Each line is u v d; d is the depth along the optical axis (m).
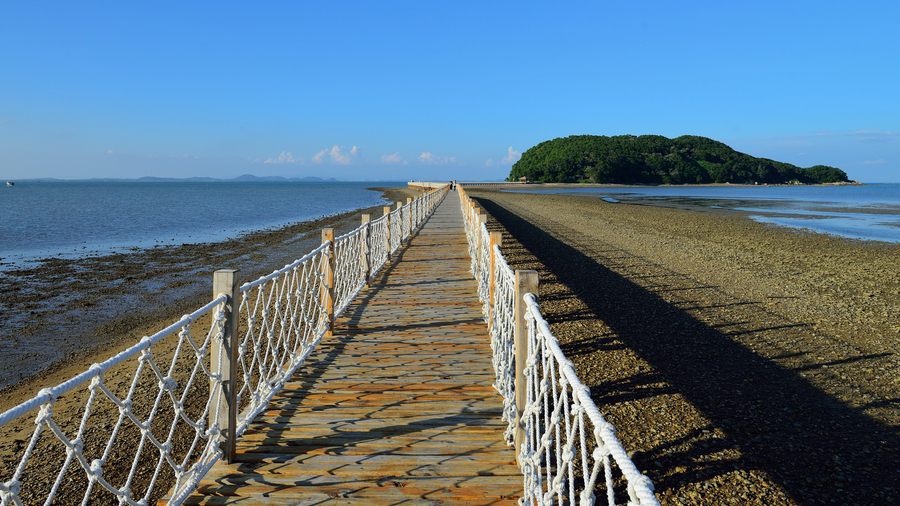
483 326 5.56
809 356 5.57
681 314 7.28
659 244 15.88
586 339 6.02
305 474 2.71
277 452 2.93
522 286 2.81
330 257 5.22
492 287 5.19
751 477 3.21
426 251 11.26
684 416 4.05
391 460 2.86
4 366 6.09
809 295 8.75
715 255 13.63
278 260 14.38
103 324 7.91
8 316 8.32
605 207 35.81
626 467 1.26
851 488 3.10
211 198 60.09
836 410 4.22
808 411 4.18
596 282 9.49
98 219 27.80
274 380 3.73
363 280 7.52
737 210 34.75
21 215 29.41
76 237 19.56
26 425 4.35
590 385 4.68
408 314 6.05
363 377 4.10
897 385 4.77
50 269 12.67
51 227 22.91
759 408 4.22
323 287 5.21
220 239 19.52
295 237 20.23
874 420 4.04
